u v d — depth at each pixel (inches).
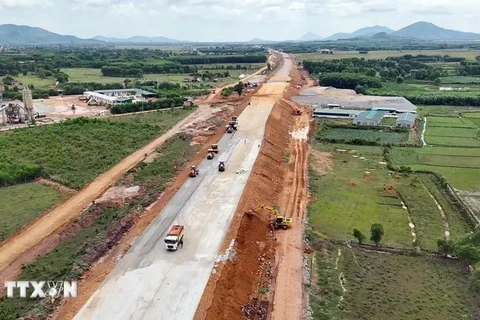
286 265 1904.5
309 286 1756.9
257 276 1804.9
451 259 2025.1
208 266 1718.8
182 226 1940.2
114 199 2517.2
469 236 2017.7
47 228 2214.6
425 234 2274.9
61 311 1491.1
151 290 1567.4
